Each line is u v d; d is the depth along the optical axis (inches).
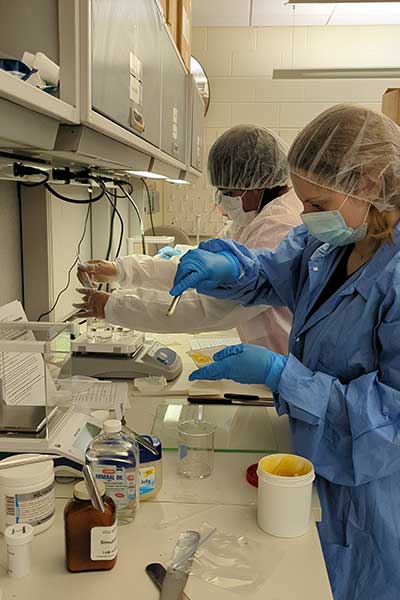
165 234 157.5
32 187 66.4
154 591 31.7
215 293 57.3
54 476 39.5
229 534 37.2
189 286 51.6
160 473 41.6
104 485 36.1
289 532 37.1
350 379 45.8
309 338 48.1
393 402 41.7
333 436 44.2
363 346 44.6
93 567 33.0
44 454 40.2
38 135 34.5
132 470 37.8
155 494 41.2
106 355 65.6
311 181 44.9
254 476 43.2
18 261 67.3
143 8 57.7
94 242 100.7
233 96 185.8
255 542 36.5
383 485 44.8
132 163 60.4
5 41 37.4
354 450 41.8
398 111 148.5
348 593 46.4
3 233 62.6
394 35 180.2
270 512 37.1
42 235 67.7
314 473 40.4
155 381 62.9
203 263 52.5
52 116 34.1
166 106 75.7
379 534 44.7
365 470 42.2
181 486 42.9
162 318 64.8
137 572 33.2
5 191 62.7
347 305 45.2
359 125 43.4
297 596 31.8
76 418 45.7
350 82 181.9
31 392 43.3
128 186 99.8
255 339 69.6
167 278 74.4
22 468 36.6
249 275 55.6
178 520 38.6
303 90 183.6
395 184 43.3
